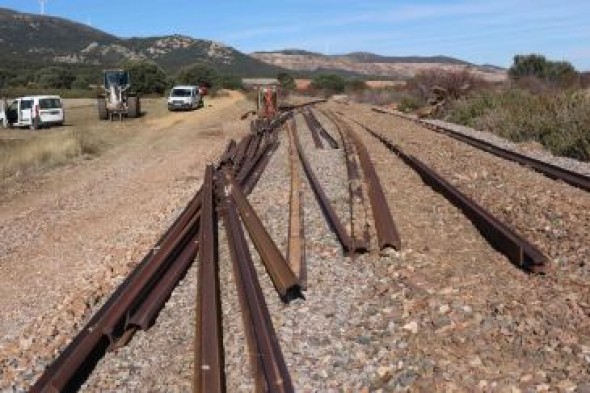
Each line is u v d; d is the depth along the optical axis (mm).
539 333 7102
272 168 19875
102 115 50000
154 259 10258
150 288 9258
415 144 24250
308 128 33656
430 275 9195
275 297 8797
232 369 6832
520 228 11500
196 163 24812
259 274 9750
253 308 8164
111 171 26531
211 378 6461
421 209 13336
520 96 36844
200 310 8195
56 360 7250
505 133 28125
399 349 7027
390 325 7625
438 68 54375
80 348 7379
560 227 11242
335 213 12766
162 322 8344
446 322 7523
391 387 6285
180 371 7012
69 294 10484
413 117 42062
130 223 15875
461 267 9531
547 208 12570
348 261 10156
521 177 16172
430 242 10898
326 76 104688
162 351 7527
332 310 8211
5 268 13672
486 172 17031
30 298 11359
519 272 9195
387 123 35844
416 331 7414
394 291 8680
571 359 6512
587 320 7348
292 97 78000
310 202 14445
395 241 10594
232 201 14562
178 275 9789
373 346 7156
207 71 90375
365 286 9000
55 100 45406
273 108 38594
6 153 29781
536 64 64438
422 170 16953
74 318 9211
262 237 11266
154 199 18797
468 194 14656
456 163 18969
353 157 20766
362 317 7957
